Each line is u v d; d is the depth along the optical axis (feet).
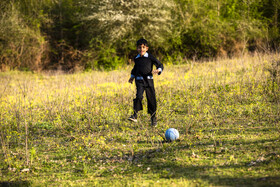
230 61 88.22
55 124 45.19
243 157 23.50
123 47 142.82
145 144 31.42
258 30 133.28
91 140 34.91
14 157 30.32
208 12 146.51
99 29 140.46
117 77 84.84
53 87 80.02
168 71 85.51
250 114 39.27
